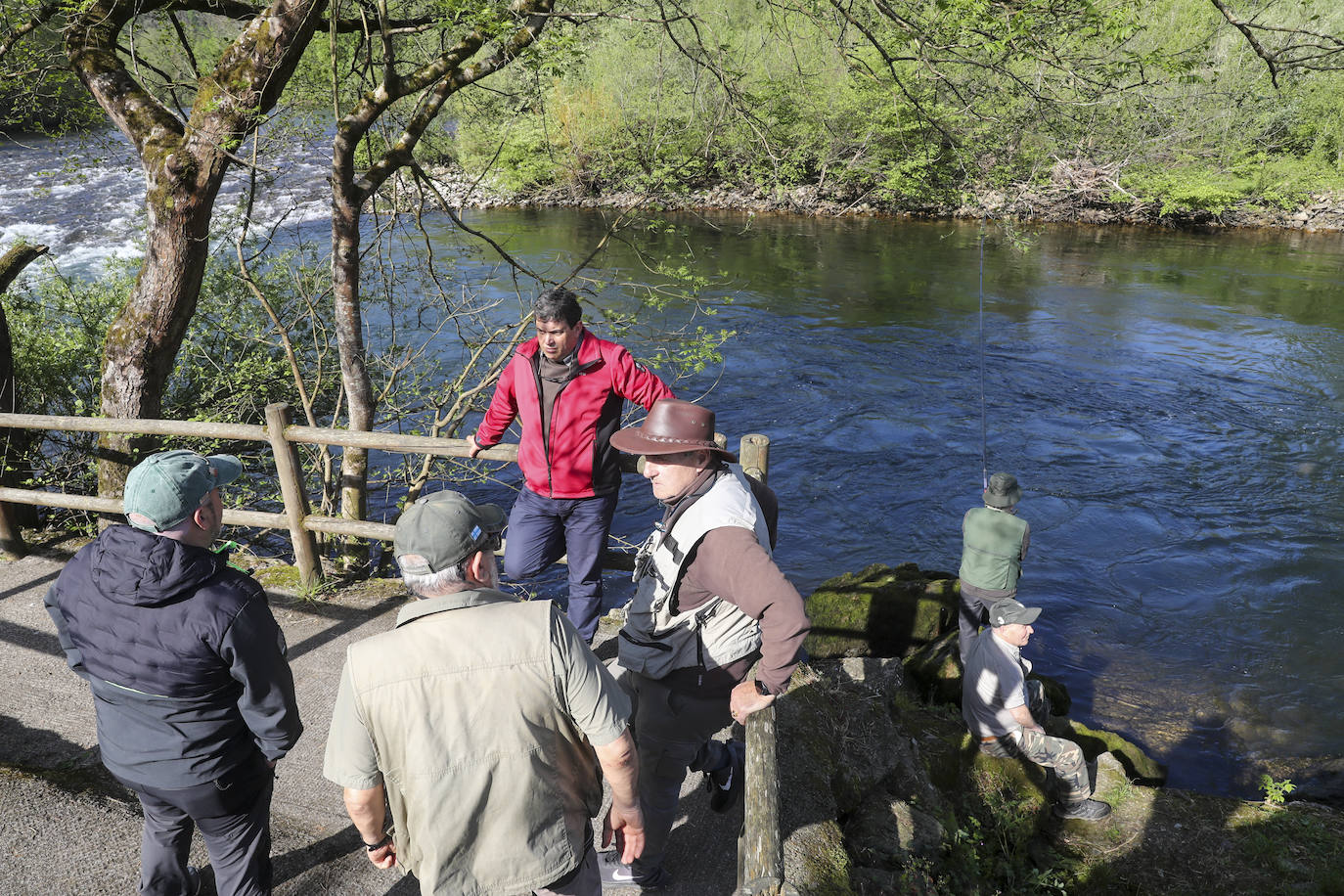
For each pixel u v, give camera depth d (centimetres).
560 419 346
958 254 2397
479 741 178
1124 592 877
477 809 180
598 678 189
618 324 809
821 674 446
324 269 944
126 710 224
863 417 1335
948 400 1399
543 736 183
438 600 185
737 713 222
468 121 856
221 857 249
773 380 1479
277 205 2328
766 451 401
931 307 1895
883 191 2406
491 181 1587
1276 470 1164
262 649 219
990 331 1738
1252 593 873
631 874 285
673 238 2506
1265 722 667
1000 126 752
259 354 938
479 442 396
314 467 789
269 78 600
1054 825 493
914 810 387
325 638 476
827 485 1123
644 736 260
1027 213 2747
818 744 373
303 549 510
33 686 427
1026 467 1173
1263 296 1981
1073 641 790
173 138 619
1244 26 675
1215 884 451
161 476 214
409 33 701
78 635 221
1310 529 1005
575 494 358
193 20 826
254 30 601
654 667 248
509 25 567
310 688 431
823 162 2361
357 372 650
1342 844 483
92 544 224
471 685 178
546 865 188
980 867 414
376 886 301
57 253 1936
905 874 333
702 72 857
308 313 853
